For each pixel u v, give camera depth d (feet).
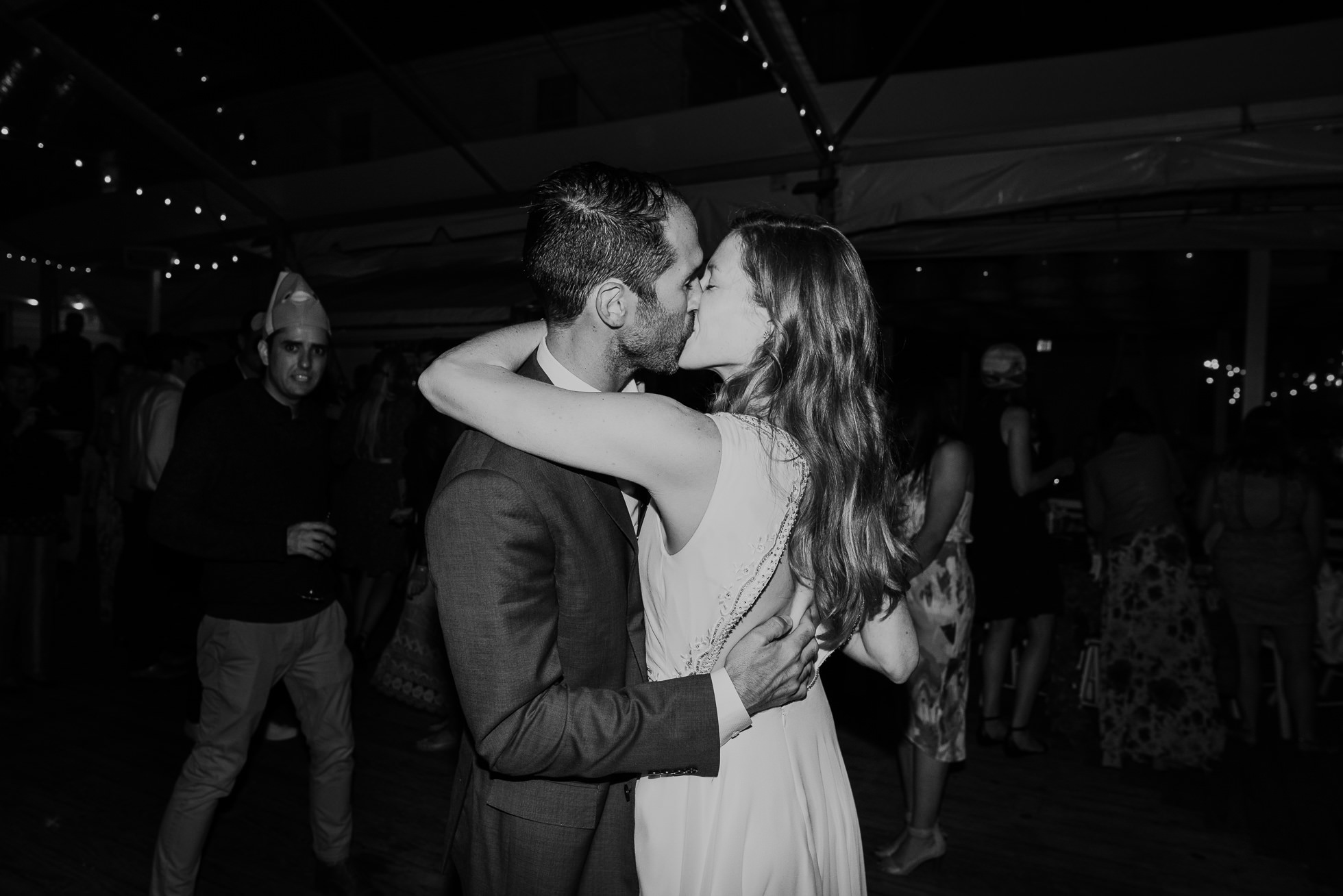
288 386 7.69
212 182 19.45
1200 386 29.45
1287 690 12.64
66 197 24.62
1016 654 14.69
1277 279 17.21
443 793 10.42
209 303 22.02
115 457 17.37
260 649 7.25
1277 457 12.44
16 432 13.33
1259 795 10.93
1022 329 26.53
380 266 19.19
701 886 3.67
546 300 3.67
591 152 16.55
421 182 18.61
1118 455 12.19
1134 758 11.65
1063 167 12.57
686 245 3.61
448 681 10.80
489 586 3.28
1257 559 12.50
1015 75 13.10
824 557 3.65
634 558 3.81
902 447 8.38
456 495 3.37
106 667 14.83
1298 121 11.56
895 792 10.85
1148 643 11.66
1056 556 12.15
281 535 7.27
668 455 3.33
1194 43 12.09
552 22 26.81
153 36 19.86
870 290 3.90
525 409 3.36
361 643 15.20
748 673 3.47
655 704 3.37
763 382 3.80
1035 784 11.18
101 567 17.62
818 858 3.87
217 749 7.20
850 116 13.76
